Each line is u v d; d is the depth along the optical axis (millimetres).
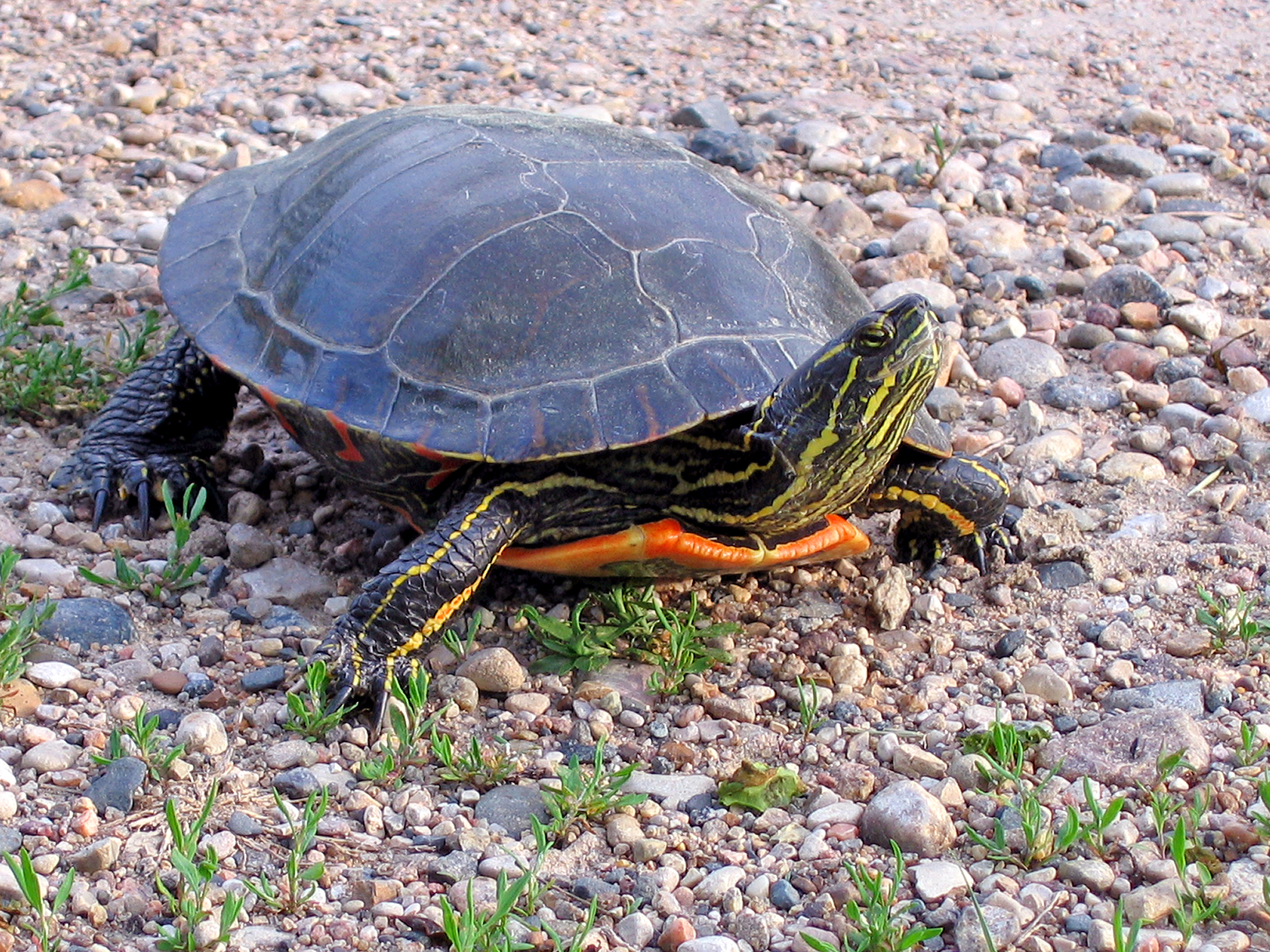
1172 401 640
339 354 531
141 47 904
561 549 524
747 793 486
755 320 527
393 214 546
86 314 667
